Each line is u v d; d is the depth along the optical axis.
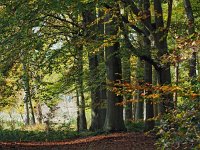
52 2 14.33
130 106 27.95
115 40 14.69
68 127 25.72
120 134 19.02
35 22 16.03
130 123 24.81
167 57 6.53
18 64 19.95
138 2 16.22
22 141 21.00
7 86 21.09
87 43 16.94
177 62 6.36
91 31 17.72
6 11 15.07
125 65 23.64
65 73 22.69
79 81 21.06
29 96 21.44
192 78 6.50
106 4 14.47
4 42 15.86
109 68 19.55
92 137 19.69
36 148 17.45
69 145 17.91
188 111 5.98
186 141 6.04
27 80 20.89
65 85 21.50
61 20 20.58
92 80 20.58
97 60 23.58
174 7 20.28
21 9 14.92
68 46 19.20
